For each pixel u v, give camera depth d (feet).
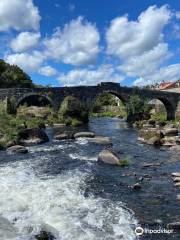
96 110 407.23
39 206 51.31
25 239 40.37
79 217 48.14
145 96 257.55
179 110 265.95
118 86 247.09
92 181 68.69
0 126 131.85
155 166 86.43
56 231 43.16
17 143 118.32
